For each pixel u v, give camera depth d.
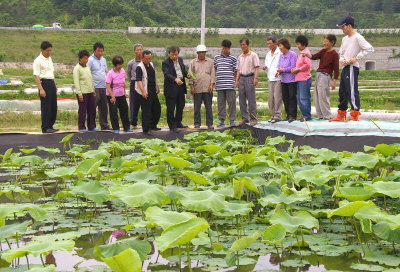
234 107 11.61
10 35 67.56
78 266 4.06
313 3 103.94
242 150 9.48
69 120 16.81
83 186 5.55
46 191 7.05
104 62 11.27
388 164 6.46
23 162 7.76
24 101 19.75
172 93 11.08
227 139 9.85
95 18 82.31
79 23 83.94
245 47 11.35
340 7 99.31
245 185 5.08
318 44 73.81
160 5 105.12
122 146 9.25
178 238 3.20
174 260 4.16
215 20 98.38
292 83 10.68
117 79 11.17
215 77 11.59
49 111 10.70
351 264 4.02
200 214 5.46
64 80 43.09
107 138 10.82
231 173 6.20
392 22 91.56
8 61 59.69
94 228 5.15
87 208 6.05
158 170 6.49
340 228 5.03
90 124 11.16
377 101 27.95
